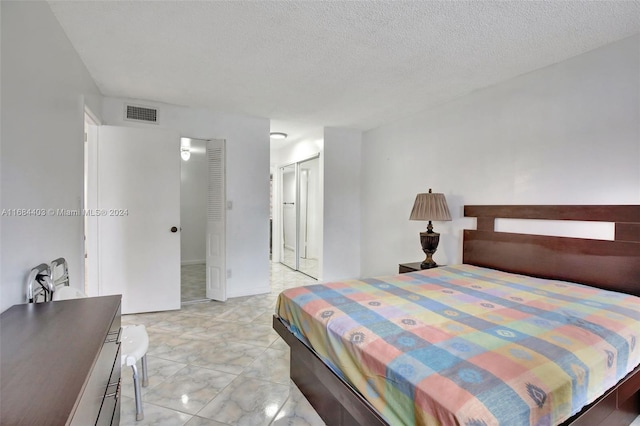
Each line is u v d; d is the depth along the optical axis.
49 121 1.79
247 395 1.96
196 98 3.35
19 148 1.43
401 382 1.08
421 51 2.31
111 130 3.22
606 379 1.26
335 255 4.69
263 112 3.83
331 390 1.48
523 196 2.68
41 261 1.66
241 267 4.02
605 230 2.18
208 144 3.90
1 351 0.91
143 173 3.34
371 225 4.61
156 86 3.03
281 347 2.61
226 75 2.77
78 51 2.32
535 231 2.58
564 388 1.05
